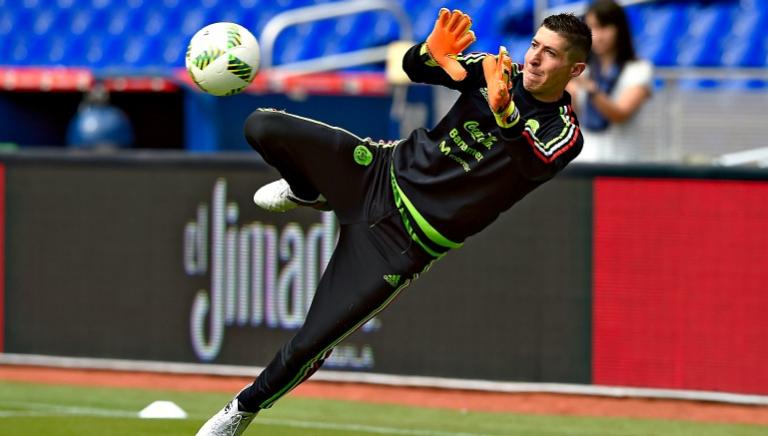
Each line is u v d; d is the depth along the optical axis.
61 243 35.66
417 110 45.31
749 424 29.89
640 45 58.25
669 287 31.88
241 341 34.34
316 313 21.30
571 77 20.39
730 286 31.53
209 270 34.56
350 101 45.81
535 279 32.69
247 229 34.16
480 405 31.75
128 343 35.28
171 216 34.78
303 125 21.34
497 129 20.28
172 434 27.14
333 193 21.45
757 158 41.91
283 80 45.25
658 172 31.78
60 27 67.25
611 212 32.12
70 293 35.66
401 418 30.05
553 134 20.19
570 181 32.34
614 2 34.41
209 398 32.16
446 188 20.62
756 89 47.81
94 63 65.75
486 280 33.00
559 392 32.59
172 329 34.94
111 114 46.41
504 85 18.53
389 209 21.06
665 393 31.97
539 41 20.12
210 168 34.41
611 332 32.25
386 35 61.91
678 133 37.44
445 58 20.59
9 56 67.38
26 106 50.91
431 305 33.38
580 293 32.41
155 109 51.34
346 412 30.67
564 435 28.47
